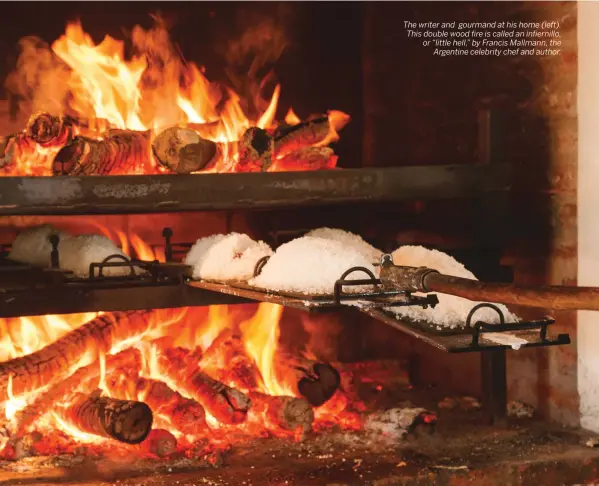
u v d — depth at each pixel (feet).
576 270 8.18
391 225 10.75
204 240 8.05
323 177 8.16
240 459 7.72
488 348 5.32
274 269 6.57
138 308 7.67
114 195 7.64
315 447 8.03
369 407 9.30
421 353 10.48
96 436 8.15
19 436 7.80
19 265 8.31
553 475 7.57
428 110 10.02
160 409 8.21
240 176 7.96
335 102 10.89
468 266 8.60
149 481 7.18
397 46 10.41
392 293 5.82
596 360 8.07
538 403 8.80
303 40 10.69
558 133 8.32
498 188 8.61
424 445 8.05
